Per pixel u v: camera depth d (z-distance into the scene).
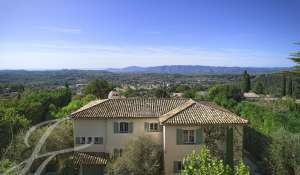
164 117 32.41
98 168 32.28
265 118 42.47
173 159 31.00
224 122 30.42
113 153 33.88
